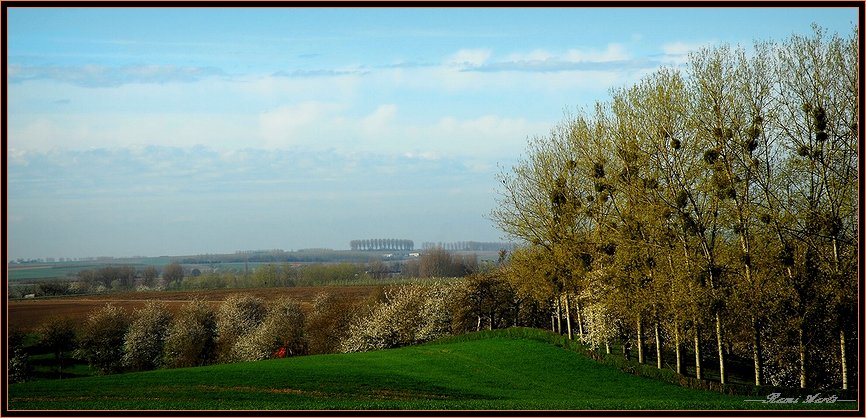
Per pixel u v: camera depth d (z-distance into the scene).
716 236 51.00
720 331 48.38
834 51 47.19
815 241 46.72
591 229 64.31
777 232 47.31
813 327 46.44
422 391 48.00
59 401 39.81
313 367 58.38
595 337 64.50
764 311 46.16
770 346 51.19
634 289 53.19
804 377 46.06
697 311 47.62
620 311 55.75
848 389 44.12
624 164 55.47
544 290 70.62
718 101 48.94
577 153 65.19
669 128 51.19
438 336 91.69
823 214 45.84
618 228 55.97
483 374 57.09
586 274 61.88
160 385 46.81
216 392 44.16
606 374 56.97
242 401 40.56
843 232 46.22
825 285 45.03
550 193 68.38
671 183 51.06
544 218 69.69
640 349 58.97
